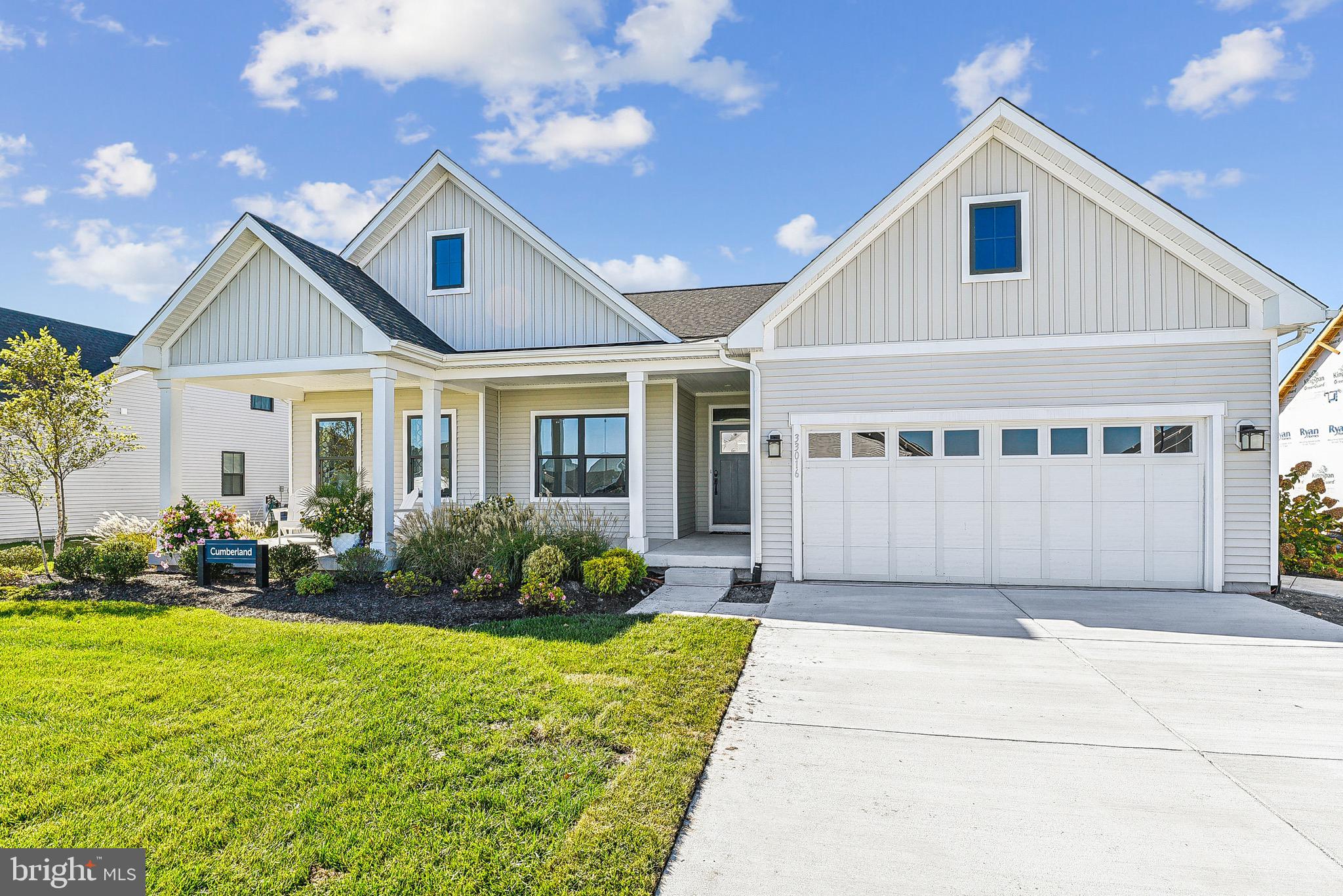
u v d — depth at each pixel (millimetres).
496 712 4387
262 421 22859
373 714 4375
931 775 3684
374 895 2633
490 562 8367
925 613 7363
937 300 9031
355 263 12453
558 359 10352
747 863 2881
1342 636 6344
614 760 3760
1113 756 3900
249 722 4234
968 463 8977
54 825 3094
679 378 11742
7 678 5098
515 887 2672
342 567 8883
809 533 9414
